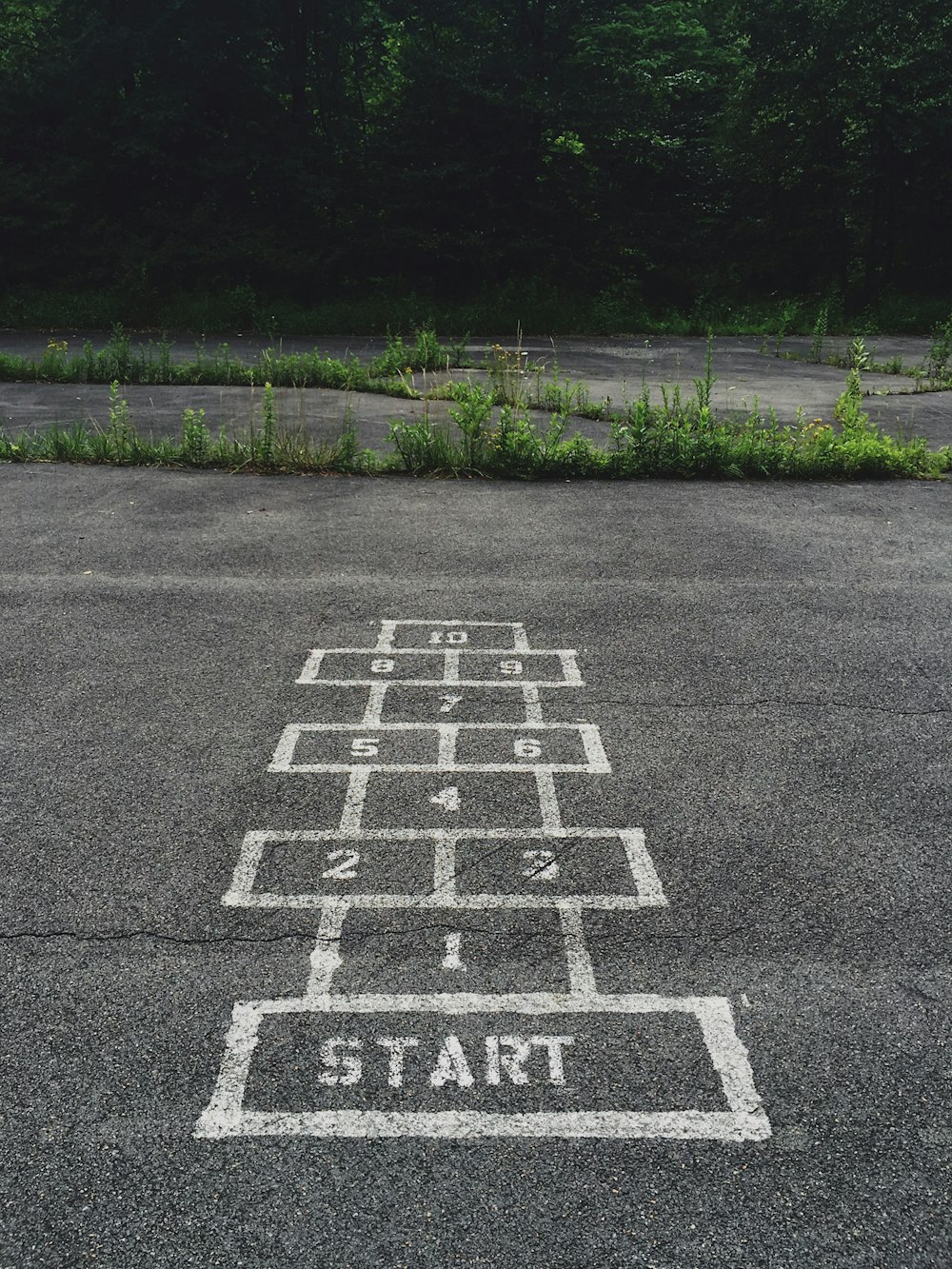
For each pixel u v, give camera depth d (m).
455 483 10.32
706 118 35.31
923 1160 2.67
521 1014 3.15
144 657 5.79
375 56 33.06
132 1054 2.97
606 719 5.10
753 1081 2.91
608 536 8.43
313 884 3.76
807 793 4.43
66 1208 2.51
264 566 7.47
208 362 18.30
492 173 30.75
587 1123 2.76
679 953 3.43
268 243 28.75
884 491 10.22
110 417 13.13
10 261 27.55
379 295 29.70
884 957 3.43
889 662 5.87
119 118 28.86
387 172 30.78
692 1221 2.50
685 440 10.80
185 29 28.41
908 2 30.81
